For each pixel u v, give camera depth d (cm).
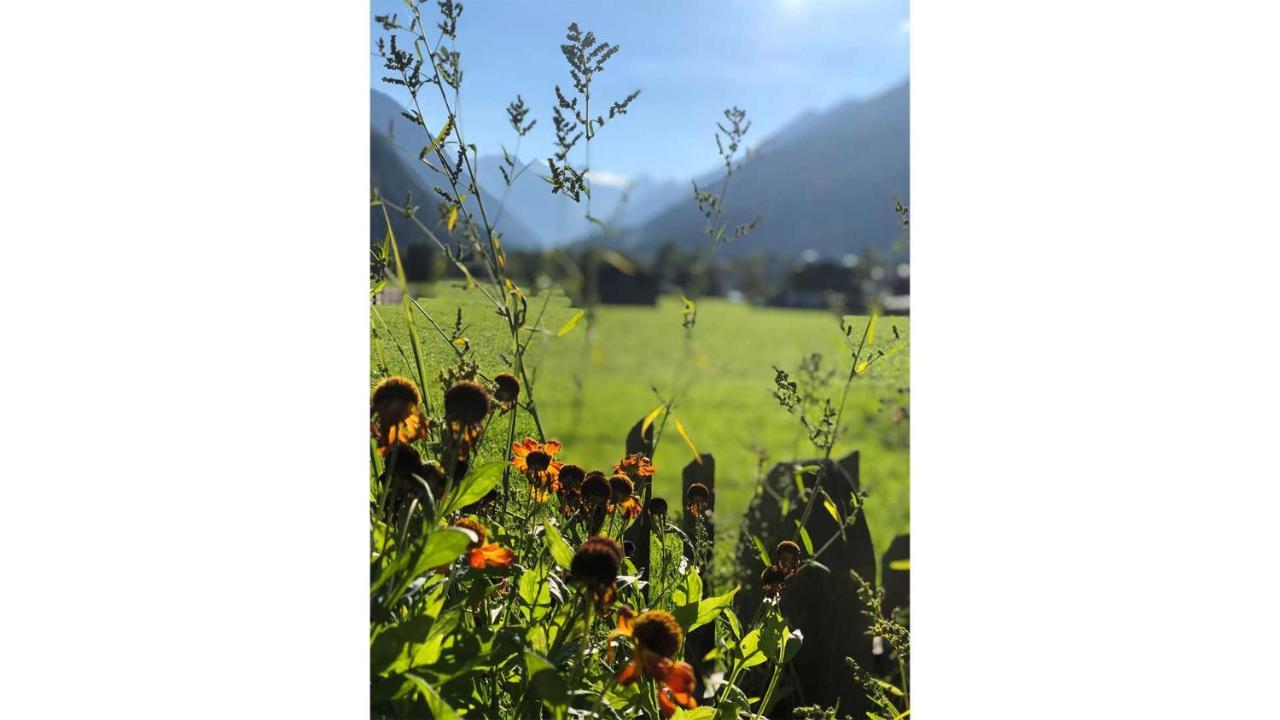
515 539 55
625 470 58
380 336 60
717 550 76
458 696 46
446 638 45
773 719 77
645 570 65
